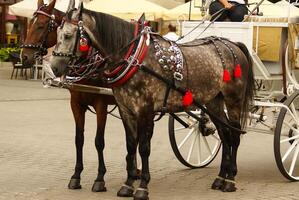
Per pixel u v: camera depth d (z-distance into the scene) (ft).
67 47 23.48
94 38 23.73
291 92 29.50
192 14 55.42
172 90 24.20
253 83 27.73
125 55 23.52
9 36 99.25
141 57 23.39
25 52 24.95
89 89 24.25
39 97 61.26
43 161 32.27
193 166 31.58
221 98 27.27
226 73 26.20
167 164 32.58
